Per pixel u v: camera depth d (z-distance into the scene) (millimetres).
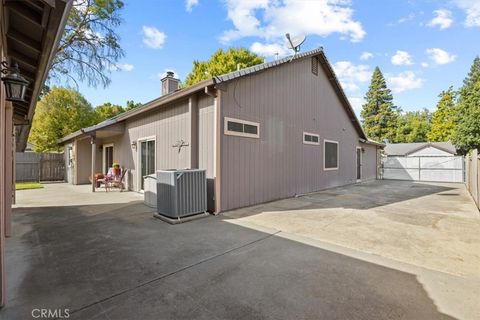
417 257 3398
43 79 3939
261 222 5199
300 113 9039
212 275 2854
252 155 6941
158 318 2076
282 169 8109
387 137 32656
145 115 8828
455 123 22656
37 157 14219
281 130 8062
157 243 3898
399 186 12148
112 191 9648
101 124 9859
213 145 6043
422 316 2119
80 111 18797
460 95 21250
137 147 9273
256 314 2139
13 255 3385
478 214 6000
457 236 4293
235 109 6402
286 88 8312
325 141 10703
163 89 11758
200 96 6426
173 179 5203
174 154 7340
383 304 2295
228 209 6219
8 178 4156
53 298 2352
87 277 2779
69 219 5363
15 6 2268
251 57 22109
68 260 3234
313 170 9859
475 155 7500
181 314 2131
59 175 14906
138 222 5156
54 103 17891
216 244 3873
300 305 2273
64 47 9773
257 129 7102
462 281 2738
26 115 6438
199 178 5684
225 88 6055
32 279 2717
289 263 3191
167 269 2996
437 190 10617
